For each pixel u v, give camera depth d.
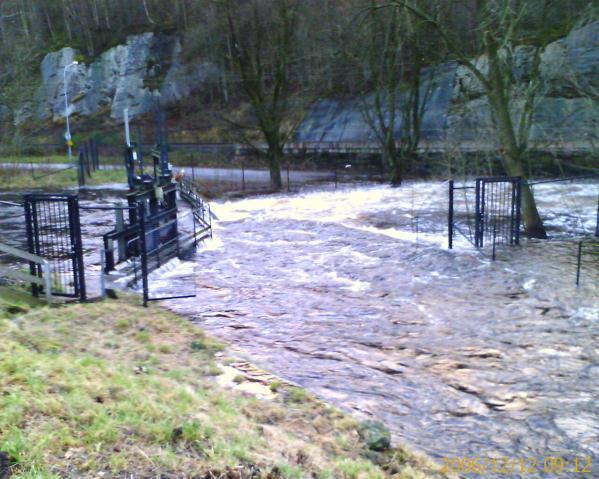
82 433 4.81
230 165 53.72
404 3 20.89
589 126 22.16
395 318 11.83
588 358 9.58
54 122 78.69
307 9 39.78
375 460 6.23
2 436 4.48
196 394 6.91
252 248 18.86
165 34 76.50
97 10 83.44
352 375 8.98
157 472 4.48
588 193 28.36
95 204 28.62
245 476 4.73
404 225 22.00
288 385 8.31
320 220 23.78
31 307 10.68
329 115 56.03
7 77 51.62
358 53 37.56
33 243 12.30
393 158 35.16
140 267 14.60
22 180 40.31
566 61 21.28
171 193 16.73
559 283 13.65
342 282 14.69
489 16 20.52
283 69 37.47
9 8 63.09
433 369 9.26
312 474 5.31
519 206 17.75
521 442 7.04
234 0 37.69
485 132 24.30
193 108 69.38
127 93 75.81
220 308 12.39
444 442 7.02
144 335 9.95
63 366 6.38
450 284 14.14
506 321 11.45
